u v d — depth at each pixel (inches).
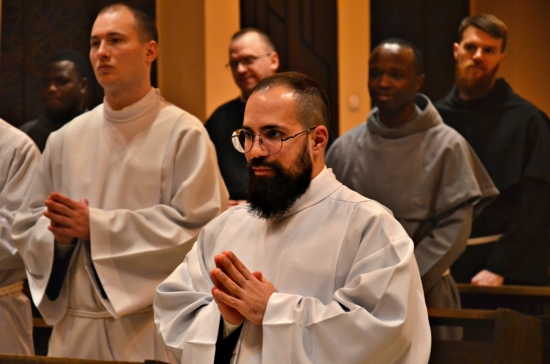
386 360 195.6
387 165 397.7
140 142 314.0
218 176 315.9
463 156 390.9
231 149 427.8
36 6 449.7
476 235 397.7
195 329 210.8
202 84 471.8
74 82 444.8
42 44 448.1
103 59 309.9
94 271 299.1
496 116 411.5
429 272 377.1
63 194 315.6
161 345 301.4
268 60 422.9
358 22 458.3
